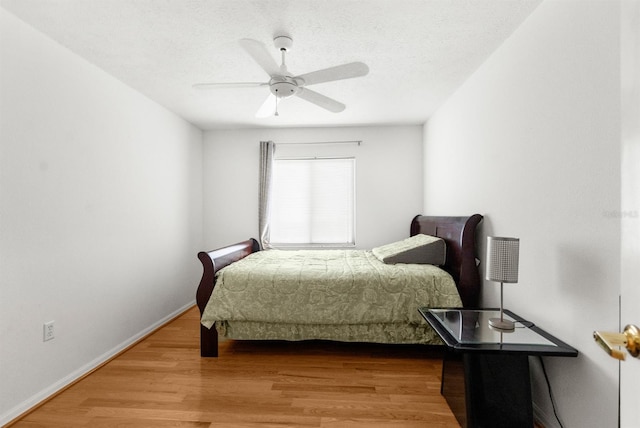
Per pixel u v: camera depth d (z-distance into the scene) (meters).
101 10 1.74
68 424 1.67
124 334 2.66
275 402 1.84
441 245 2.80
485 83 2.34
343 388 1.99
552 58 1.61
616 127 1.26
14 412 1.74
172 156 3.47
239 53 2.21
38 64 1.92
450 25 1.89
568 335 1.50
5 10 1.73
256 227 4.20
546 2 1.66
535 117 1.75
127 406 1.82
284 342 2.70
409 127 4.06
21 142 1.82
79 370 2.18
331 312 2.36
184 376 2.14
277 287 2.41
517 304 1.94
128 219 2.73
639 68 0.58
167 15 1.79
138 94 2.89
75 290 2.17
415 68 2.46
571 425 1.48
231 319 2.38
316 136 4.14
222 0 1.66
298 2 1.68
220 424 1.65
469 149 2.63
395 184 4.08
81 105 2.24
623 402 0.61
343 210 4.20
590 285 1.38
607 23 1.29
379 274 2.43
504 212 2.08
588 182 1.39
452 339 1.56
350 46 2.12
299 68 2.42
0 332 1.70
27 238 1.85
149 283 3.03
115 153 2.58
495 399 1.57
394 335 2.39
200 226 4.13
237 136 4.20
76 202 2.19
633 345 0.57
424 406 1.80
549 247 1.64
